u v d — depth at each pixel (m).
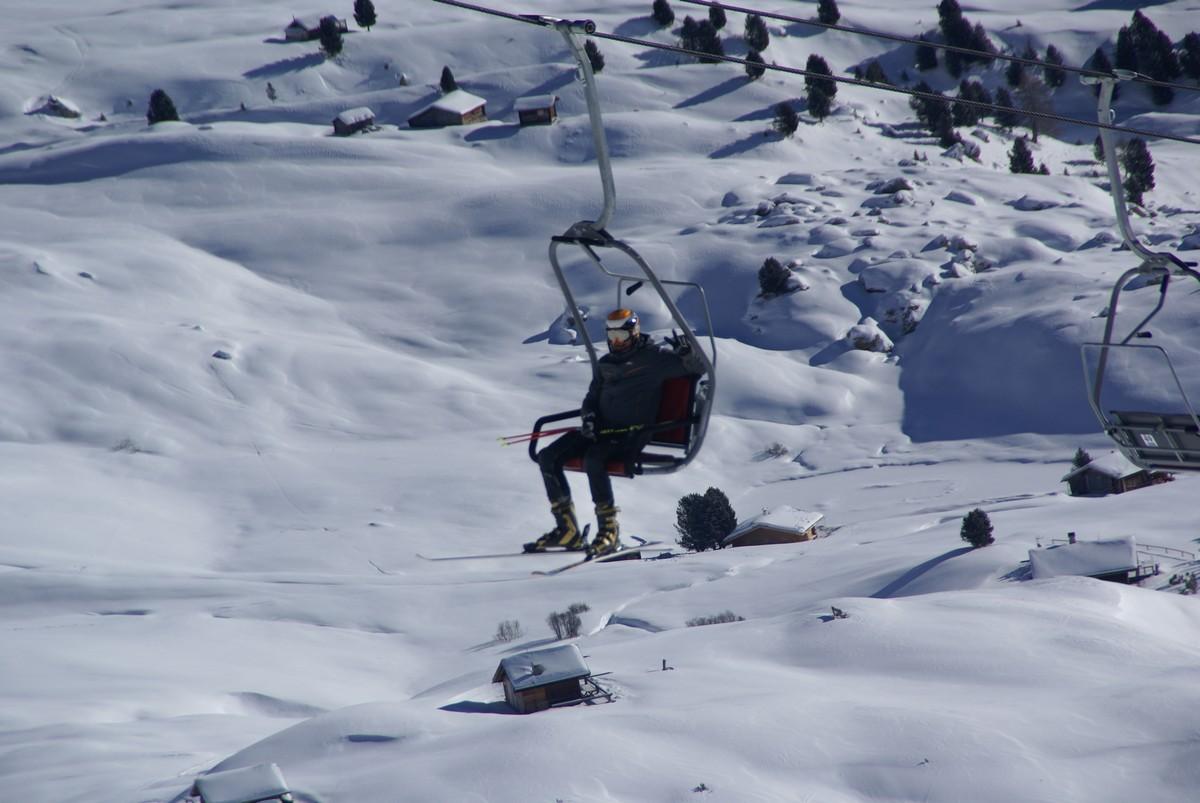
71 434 126.69
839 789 37.00
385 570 98.50
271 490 117.19
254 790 39.19
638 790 36.62
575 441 16.86
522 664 51.78
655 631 74.00
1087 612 56.47
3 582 89.81
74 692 68.88
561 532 16.72
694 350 16.22
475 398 137.75
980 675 49.16
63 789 50.56
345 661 76.75
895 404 136.12
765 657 55.19
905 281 153.62
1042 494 105.12
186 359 140.75
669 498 118.38
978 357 136.38
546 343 154.88
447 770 38.75
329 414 135.38
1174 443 17.81
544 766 38.12
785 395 138.75
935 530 92.00
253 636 80.31
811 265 160.62
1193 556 73.75
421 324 162.12
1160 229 160.38
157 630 81.19
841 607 59.22
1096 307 134.62
